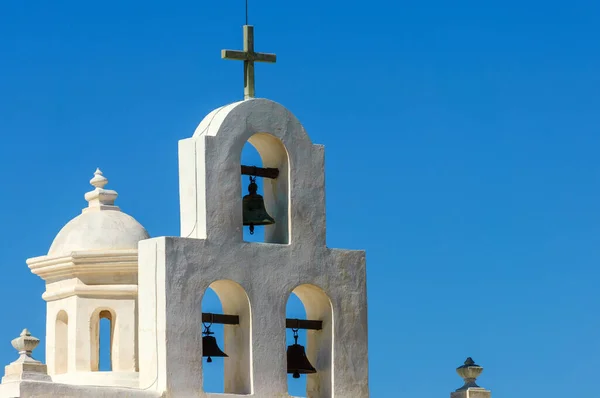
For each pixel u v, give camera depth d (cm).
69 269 6122
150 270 5300
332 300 5550
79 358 6097
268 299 5412
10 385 5047
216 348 5359
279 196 5534
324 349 5562
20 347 5153
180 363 5244
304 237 5512
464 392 5741
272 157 5556
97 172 6431
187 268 5284
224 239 5362
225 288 5419
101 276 6138
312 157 5556
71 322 6116
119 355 6112
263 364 5378
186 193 5406
